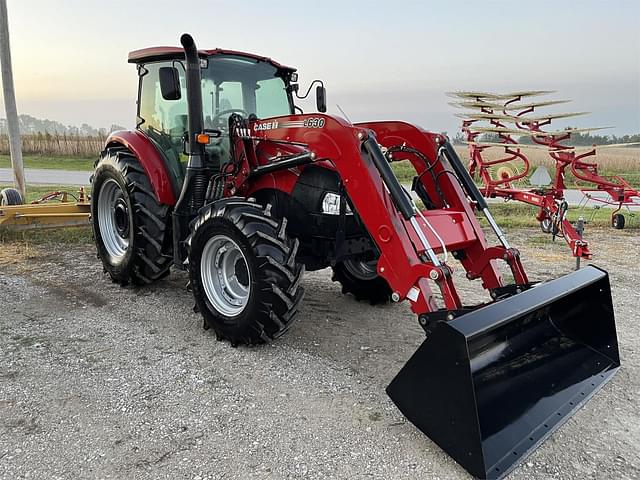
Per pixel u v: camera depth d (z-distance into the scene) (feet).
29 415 9.39
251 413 9.57
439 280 9.59
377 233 10.55
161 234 15.70
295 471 7.93
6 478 7.68
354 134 10.93
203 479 7.72
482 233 12.26
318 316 14.97
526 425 8.47
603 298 11.07
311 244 13.85
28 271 18.97
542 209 28.45
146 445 8.55
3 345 12.42
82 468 7.94
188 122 13.98
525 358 9.61
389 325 14.33
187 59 13.44
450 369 7.87
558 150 27.61
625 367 11.73
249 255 11.62
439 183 12.84
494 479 7.44
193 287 13.20
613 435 9.04
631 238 28.07
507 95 28.07
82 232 25.34
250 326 11.87
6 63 28.55
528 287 10.55
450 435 7.96
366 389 10.59
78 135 93.04
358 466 8.08
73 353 12.06
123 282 17.15
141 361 11.70
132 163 16.12
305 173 13.12
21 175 29.73
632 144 27.61
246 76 15.74
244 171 13.71
